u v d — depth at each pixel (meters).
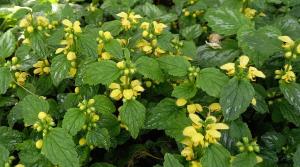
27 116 0.41
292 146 0.48
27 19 0.50
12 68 0.51
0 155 0.42
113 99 0.50
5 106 0.55
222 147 0.39
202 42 0.67
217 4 0.62
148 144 0.53
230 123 0.44
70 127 0.42
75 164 0.38
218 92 0.42
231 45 0.54
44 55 0.49
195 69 0.44
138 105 0.44
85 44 0.47
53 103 0.51
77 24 0.47
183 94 0.44
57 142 0.39
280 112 0.53
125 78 0.44
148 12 0.62
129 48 0.51
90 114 0.44
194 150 0.41
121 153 0.54
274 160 0.46
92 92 0.50
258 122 0.56
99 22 0.66
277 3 0.69
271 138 0.49
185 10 0.67
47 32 0.53
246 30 0.48
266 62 0.53
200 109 0.45
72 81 0.59
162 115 0.46
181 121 0.43
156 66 0.45
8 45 0.49
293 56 0.45
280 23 0.53
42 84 0.55
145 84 0.53
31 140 0.43
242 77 0.42
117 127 0.49
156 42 0.49
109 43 0.47
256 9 0.63
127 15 0.53
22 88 0.52
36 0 0.70
